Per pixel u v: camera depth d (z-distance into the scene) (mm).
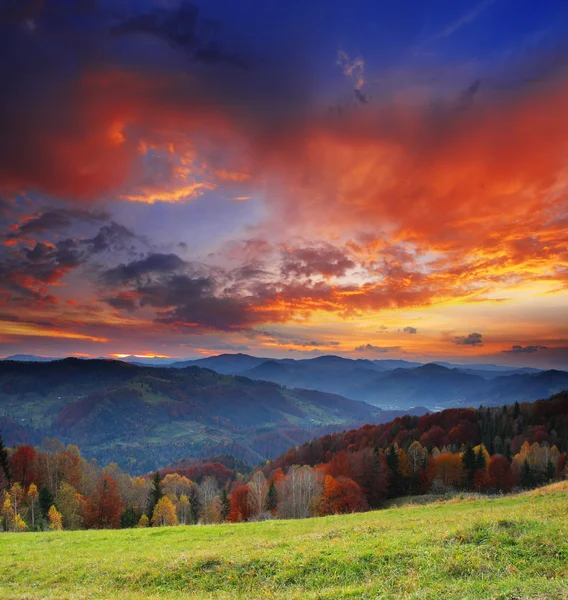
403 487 97812
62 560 25625
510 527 19734
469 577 14859
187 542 29922
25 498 78875
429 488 96125
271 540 25469
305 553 19766
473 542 18297
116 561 23719
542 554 16219
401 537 20953
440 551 17547
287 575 17766
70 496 76438
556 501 33000
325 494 77312
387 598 13711
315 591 15461
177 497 113688
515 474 97500
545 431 128750
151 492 93562
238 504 88500
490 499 42906
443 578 15070
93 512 78562
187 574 19781
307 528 32094
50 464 96875
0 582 22453
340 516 40250
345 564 17781
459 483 96375
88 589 19578
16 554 28906
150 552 26188
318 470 97375
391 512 41000
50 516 68062
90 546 31203
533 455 98562
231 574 18859
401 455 100625
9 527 63969
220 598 16281
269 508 87062
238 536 31203
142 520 81188
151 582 19781
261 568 19016
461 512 32406
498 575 14758
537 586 13047
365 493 92625
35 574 23047
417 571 16078
